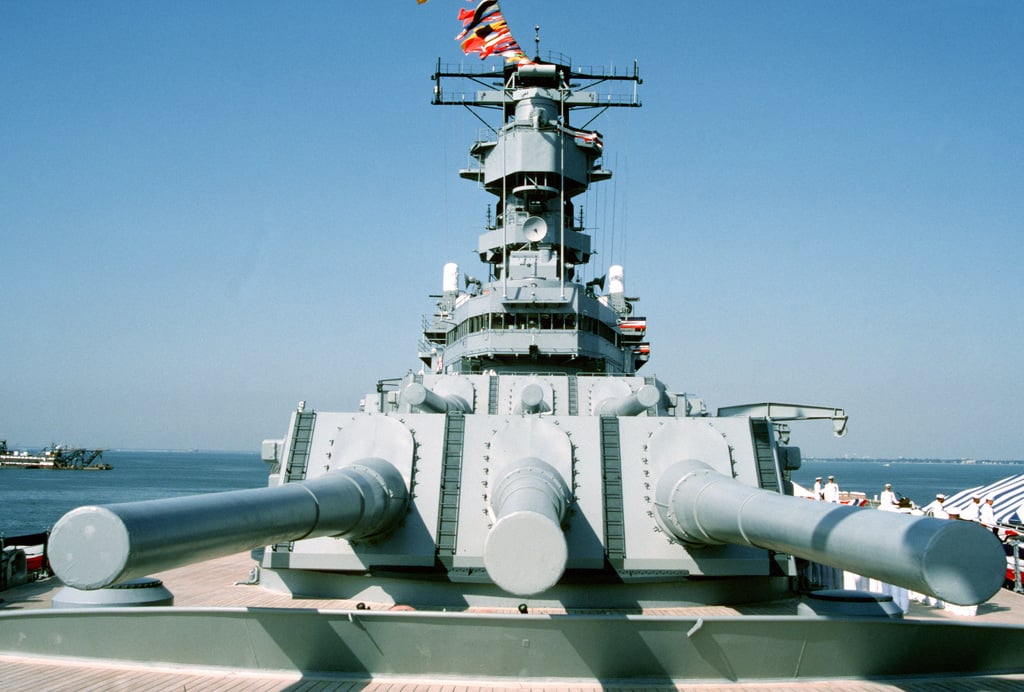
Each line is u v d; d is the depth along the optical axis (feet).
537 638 23.65
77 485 275.18
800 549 18.60
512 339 49.67
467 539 30.68
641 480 31.94
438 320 60.13
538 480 27.20
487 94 60.18
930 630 24.39
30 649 25.09
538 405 37.09
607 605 30.09
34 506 188.44
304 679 23.59
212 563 42.91
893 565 14.98
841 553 16.65
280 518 20.71
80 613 24.77
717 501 24.38
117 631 24.61
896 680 24.26
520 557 19.83
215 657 24.20
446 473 32.07
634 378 45.42
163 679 23.32
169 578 37.06
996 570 14.43
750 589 31.94
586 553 30.14
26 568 39.88
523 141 55.52
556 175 56.34
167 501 17.28
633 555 30.27
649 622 23.62
